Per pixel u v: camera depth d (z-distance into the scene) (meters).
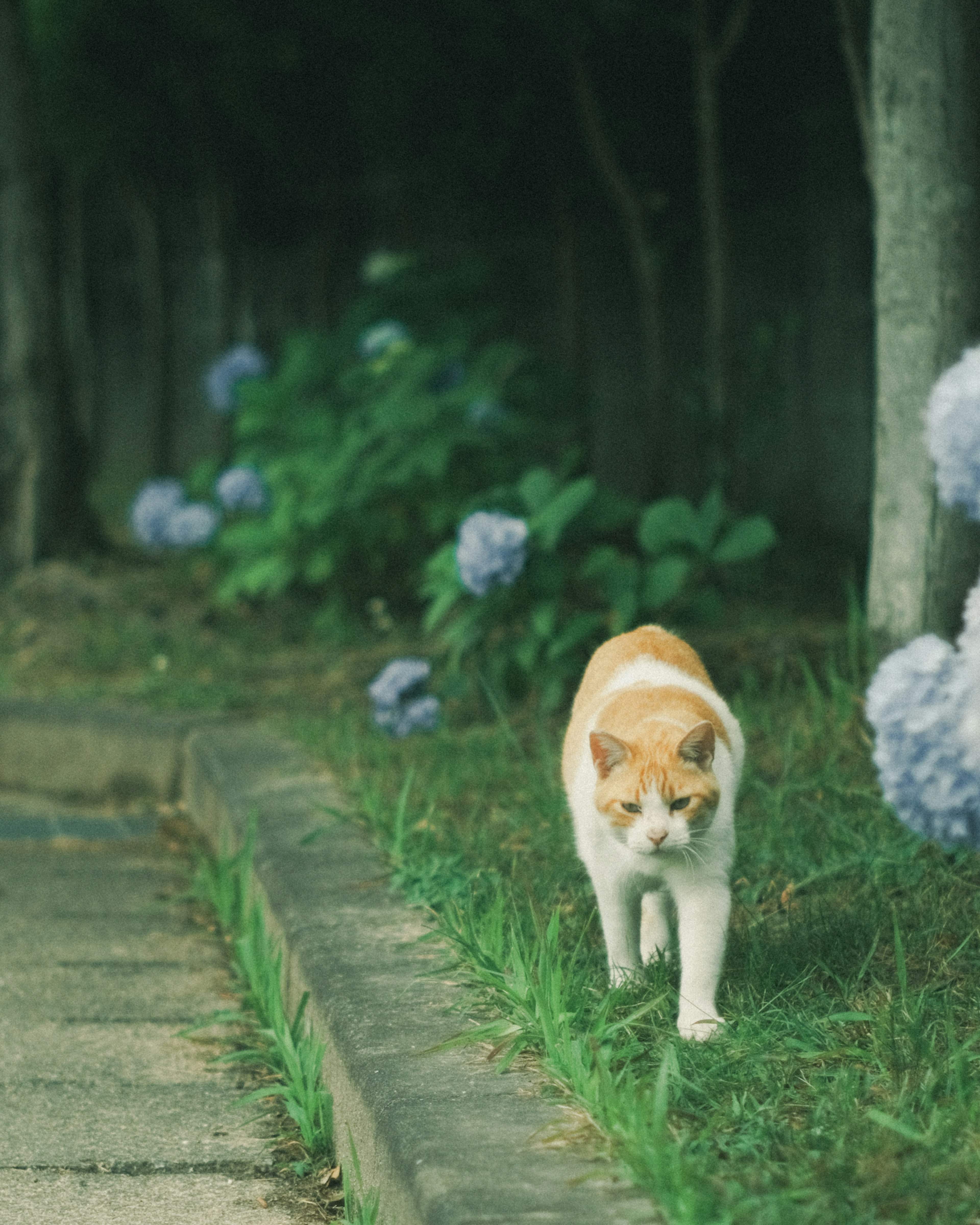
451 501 11.42
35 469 14.38
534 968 4.20
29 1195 4.04
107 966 6.36
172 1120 4.63
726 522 9.11
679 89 15.20
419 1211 3.13
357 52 16.45
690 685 4.87
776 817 5.86
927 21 6.61
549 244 18.20
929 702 3.88
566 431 12.72
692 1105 3.52
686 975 4.20
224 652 11.77
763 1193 2.99
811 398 16.11
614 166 14.44
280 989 5.30
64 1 17.03
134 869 8.21
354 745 8.14
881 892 5.05
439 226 18.94
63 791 10.20
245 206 19.52
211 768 8.42
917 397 6.75
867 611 7.18
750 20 13.99
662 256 15.94
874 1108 3.40
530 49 15.01
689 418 14.89
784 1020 3.95
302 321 21.86
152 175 19.41
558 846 5.94
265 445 13.21
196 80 17.27
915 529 6.80
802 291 16.28
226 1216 3.95
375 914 5.37
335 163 18.45
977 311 6.63
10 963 6.37
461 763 7.53
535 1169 3.17
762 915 5.14
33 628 12.82
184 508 13.05
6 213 14.29
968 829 3.91
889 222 6.82
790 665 8.31
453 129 16.38
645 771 4.16
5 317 14.37
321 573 11.78
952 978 4.36
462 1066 3.86
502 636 9.09
